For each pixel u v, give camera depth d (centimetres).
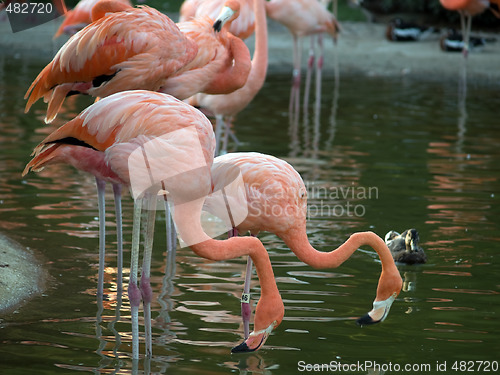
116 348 657
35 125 1628
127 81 840
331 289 816
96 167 670
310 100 2116
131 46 821
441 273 870
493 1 2464
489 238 985
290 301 777
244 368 620
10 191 1159
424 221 1053
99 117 637
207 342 673
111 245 948
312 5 2048
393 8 3888
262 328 616
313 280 845
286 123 1762
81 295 786
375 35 3478
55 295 782
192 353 649
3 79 2228
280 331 702
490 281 843
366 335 695
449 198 1168
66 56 817
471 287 825
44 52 2784
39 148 677
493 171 1340
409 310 759
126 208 1109
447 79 2550
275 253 944
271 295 618
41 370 605
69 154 670
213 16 1263
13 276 809
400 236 944
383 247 673
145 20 829
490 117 1875
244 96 1203
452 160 1419
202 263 907
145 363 625
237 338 686
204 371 613
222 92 982
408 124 1773
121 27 815
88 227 1009
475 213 1093
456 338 690
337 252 712
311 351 659
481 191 1212
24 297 770
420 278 855
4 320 711
